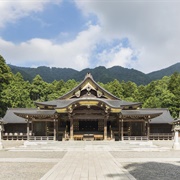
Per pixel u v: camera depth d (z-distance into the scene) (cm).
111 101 5416
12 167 1983
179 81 9256
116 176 1538
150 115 4894
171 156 2794
